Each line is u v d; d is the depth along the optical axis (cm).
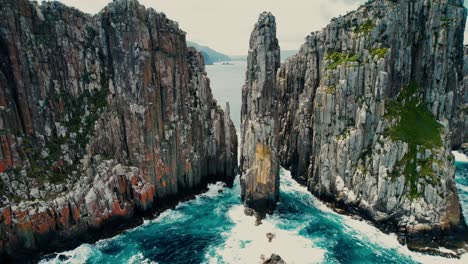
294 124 10119
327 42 8762
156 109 7481
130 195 7331
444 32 7738
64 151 6619
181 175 8225
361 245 6625
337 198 8012
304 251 6419
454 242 6519
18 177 5966
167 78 7606
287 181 9862
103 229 6762
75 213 6341
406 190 6969
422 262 6103
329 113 8162
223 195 8831
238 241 6756
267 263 5909
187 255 6303
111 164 7000
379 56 7450
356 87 7756
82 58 7088
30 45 6297
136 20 6938
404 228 6819
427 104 8038
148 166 7450
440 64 7819
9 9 5938
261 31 7588
